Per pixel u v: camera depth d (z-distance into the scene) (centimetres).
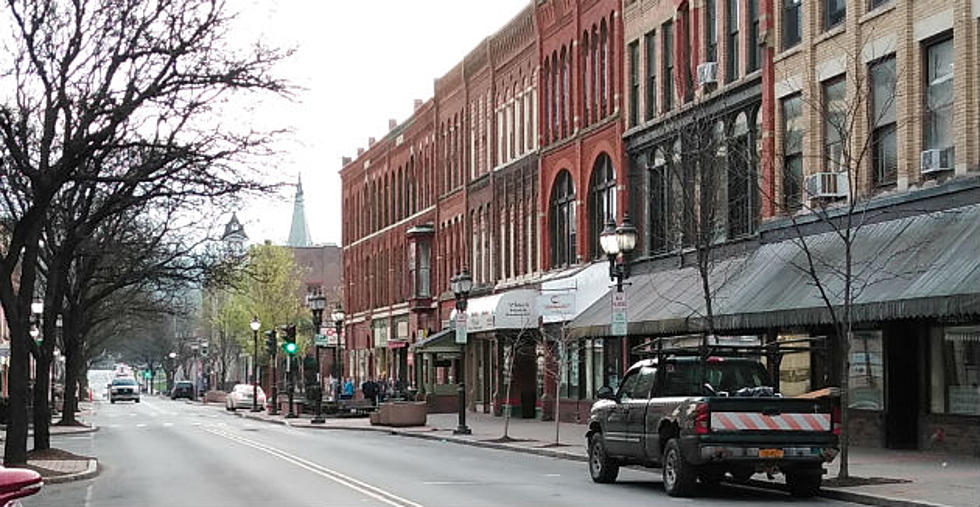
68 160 2345
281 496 1978
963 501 1655
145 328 9812
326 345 7288
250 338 9719
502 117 5444
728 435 1820
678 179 3044
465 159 5947
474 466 2653
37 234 2541
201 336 14238
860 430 2700
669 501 1852
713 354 2027
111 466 2788
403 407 4647
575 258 4578
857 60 2380
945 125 2473
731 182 3272
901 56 2559
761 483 2095
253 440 3906
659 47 3828
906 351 2616
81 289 4759
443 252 6372
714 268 3158
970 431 2395
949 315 2180
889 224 2548
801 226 2878
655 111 3875
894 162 2609
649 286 3659
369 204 8194
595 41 4384
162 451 3341
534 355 4891
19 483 912
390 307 7469
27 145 2639
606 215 4259
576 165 4500
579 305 4109
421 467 2620
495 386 5428
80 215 3222
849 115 2428
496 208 5478
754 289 2861
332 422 5362
